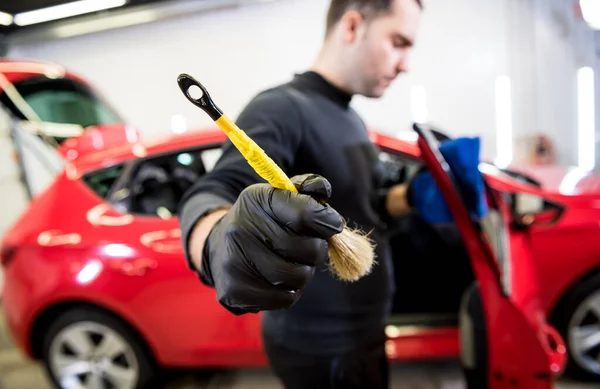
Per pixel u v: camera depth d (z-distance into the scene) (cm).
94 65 498
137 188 181
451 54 414
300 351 84
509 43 403
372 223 89
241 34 454
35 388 211
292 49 447
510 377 95
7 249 185
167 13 453
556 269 168
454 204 85
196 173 188
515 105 411
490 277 92
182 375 210
